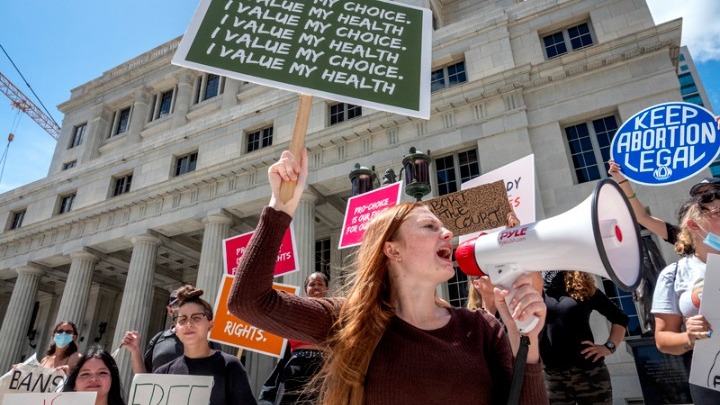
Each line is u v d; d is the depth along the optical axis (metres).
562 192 13.13
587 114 13.94
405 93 2.29
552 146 13.87
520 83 14.94
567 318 3.84
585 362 3.70
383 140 16.59
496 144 14.52
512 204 4.35
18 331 21.16
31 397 3.18
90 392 3.22
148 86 28.61
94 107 29.86
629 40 14.02
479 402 1.49
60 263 22.89
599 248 1.31
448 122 15.80
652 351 6.22
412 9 2.59
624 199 1.55
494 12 17.45
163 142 22.66
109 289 26.17
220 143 20.89
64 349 5.81
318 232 20.83
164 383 3.22
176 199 20.12
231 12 2.42
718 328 2.20
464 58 17.36
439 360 1.54
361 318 1.69
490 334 1.77
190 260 23.80
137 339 4.47
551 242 1.48
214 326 5.82
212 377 3.31
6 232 24.20
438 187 15.21
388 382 1.52
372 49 2.39
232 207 18.34
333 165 16.91
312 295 5.18
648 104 13.10
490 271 1.65
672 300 2.74
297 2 2.50
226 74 2.24
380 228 1.94
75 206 23.48
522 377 1.44
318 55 2.34
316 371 3.47
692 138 4.22
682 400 5.83
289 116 19.69
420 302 1.80
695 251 2.76
